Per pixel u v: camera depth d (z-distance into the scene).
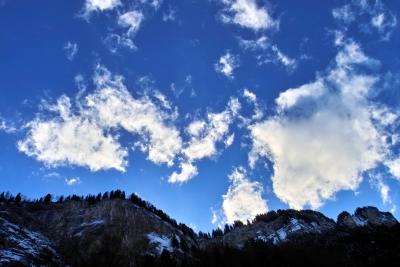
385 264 99.31
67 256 103.25
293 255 111.88
